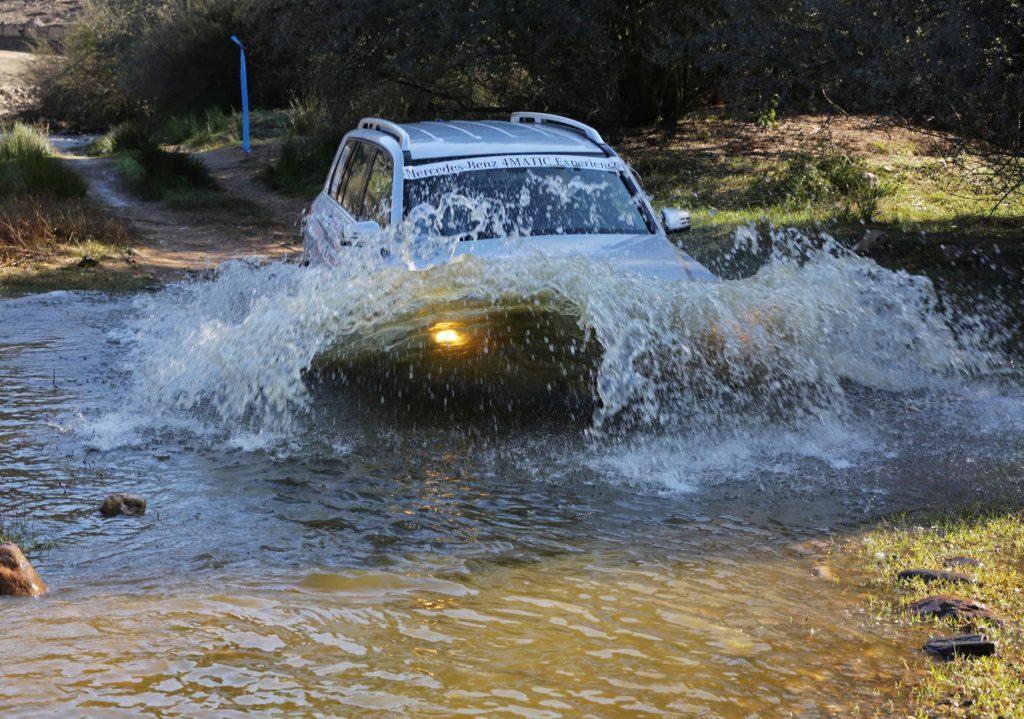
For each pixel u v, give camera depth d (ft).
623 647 11.56
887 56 34.14
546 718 10.04
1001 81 30.63
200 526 15.06
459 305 19.85
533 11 55.77
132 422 20.12
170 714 9.90
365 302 20.74
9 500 16.06
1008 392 21.86
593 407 19.62
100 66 152.56
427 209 22.07
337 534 14.83
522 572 13.61
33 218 45.16
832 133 58.70
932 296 26.78
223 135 103.65
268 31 71.31
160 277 37.58
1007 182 36.42
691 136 62.34
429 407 20.43
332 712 10.03
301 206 61.72
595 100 64.90
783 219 41.63
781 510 15.93
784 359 20.38
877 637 11.87
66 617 11.96
